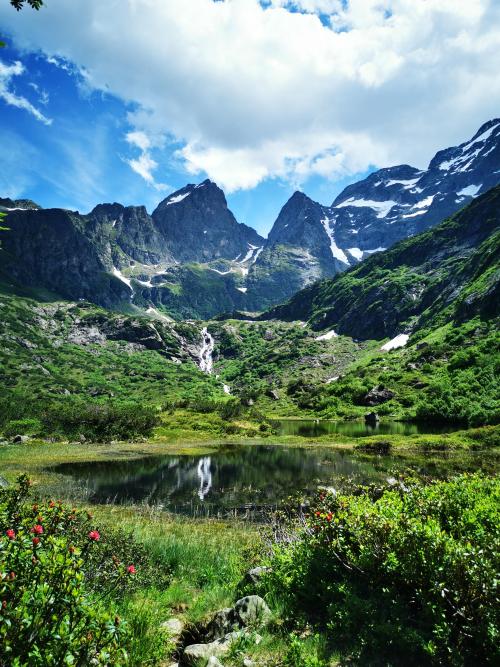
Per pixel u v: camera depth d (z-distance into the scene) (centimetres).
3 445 6756
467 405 9775
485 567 682
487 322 15538
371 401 13138
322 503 1105
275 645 729
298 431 9631
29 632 424
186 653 734
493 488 1103
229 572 1357
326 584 874
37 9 644
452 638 672
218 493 3775
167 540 1733
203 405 11588
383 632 685
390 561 789
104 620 467
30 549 495
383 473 4416
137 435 8262
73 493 3550
